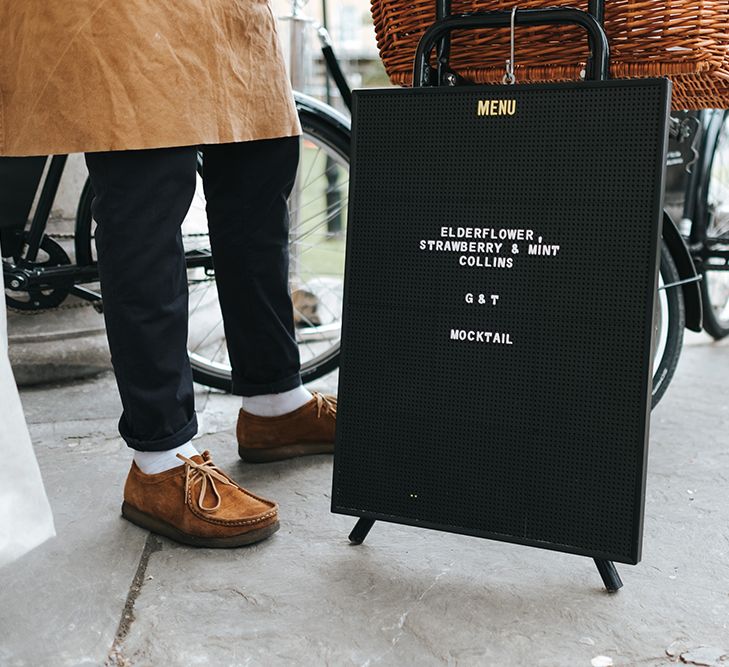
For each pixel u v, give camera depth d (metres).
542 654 1.22
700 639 1.26
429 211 1.39
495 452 1.39
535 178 1.33
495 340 1.37
